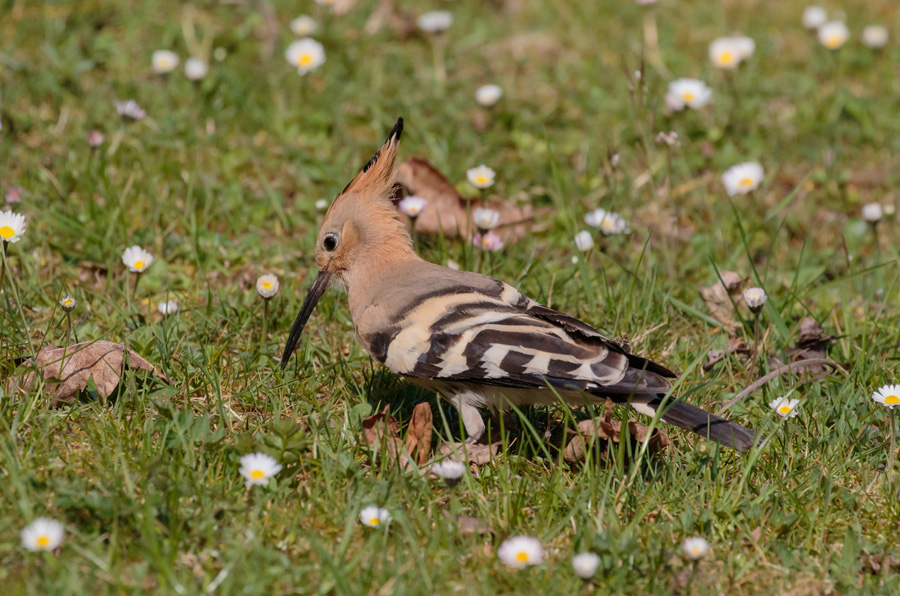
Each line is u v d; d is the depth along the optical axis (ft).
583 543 22.95
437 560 22.41
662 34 56.59
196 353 30.96
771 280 37.65
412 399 30.25
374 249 30.22
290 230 39.68
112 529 22.20
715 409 30.19
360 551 22.27
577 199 41.70
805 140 48.37
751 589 22.72
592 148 45.39
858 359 32.01
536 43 55.72
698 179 44.42
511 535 23.50
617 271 38.45
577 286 36.70
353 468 24.75
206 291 35.35
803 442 28.12
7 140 42.04
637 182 43.14
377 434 26.21
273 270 37.19
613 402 26.50
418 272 29.17
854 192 45.06
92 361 28.37
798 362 30.58
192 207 38.96
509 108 48.85
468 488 25.26
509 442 28.40
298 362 31.19
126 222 37.91
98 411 26.96
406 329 27.27
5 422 25.48
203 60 49.16
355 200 30.66
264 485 24.06
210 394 29.25
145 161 41.78
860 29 58.18
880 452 27.84
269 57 50.47
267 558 21.83
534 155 45.27
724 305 36.22
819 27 54.24
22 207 37.91
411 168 39.70
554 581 22.13
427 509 24.21
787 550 23.47
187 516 22.88
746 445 25.03
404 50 53.47
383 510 23.15
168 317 32.73
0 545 21.65
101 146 40.70
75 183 40.06
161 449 25.00
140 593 20.45
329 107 47.32
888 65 54.54
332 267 30.94
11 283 30.04
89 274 35.86
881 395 26.89
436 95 49.01
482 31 55.67
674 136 40.24
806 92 52.06
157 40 51.26
